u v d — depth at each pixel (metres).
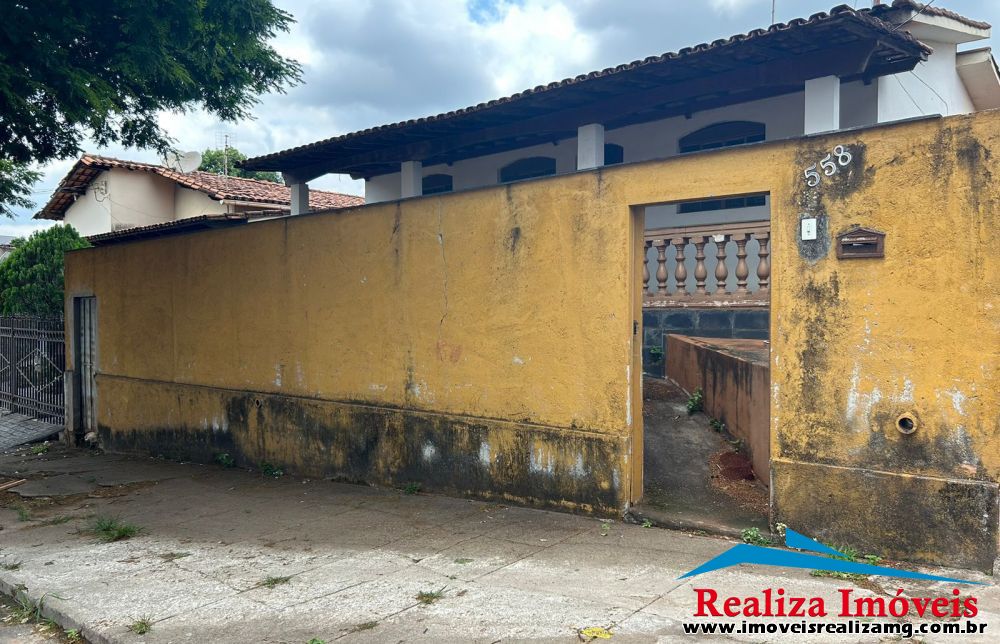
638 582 4.19
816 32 5.30
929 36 9.46
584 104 7.13
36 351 12.26
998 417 3.99
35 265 14.11
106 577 4.81
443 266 6.42
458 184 12.31
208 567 4.93
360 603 4.11
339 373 7.35
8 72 6.47
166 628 3.91
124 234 13.88
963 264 4.06
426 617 3.87
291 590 4.39
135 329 10.07
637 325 5.44
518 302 5.91
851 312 4.42
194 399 9.05
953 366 4.11
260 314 8.18
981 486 4.03
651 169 5.15
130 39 7.29
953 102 10.38
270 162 10.12
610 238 5.36
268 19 7.86
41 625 4.30
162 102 8.46
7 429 11.96
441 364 6.47
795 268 4.62
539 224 5.76
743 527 4.92
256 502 6.75
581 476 5.55
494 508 5.91
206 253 8.84
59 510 6.89
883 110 8.20
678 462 6.43
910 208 4.21
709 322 9.23
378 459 6.96
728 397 7.05
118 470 8.91
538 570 4.48
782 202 4.66
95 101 6.85
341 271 7.29
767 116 9.26
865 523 4.39
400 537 5.34
